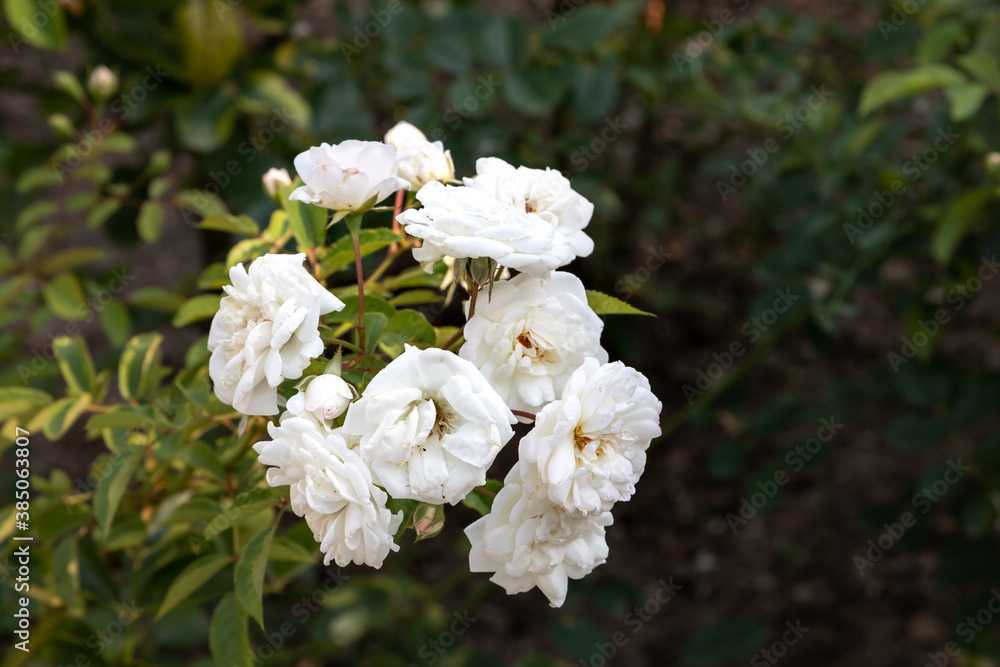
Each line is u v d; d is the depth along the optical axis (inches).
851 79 53.3
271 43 54.5
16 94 80.3
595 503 23.5
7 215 51.4
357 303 26.5
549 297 24.5
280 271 23.6
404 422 23.0
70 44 84.2
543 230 24.1
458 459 23.1
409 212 24.1
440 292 32.5
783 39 56.6
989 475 44.6
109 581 33.0
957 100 36.7
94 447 61.9
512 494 23.9
